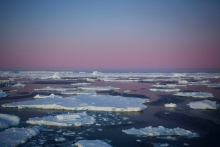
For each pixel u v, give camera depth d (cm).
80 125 2209
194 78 9481
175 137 1878
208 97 3966
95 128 2134
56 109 2944
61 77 10788
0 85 6406
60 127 2161
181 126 2203
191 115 2641
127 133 1980
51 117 2425
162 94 4447
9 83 7131
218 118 2502
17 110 2873
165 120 2425
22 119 2422
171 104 3130
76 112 2772
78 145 1688
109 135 1936
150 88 5603
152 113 2747
